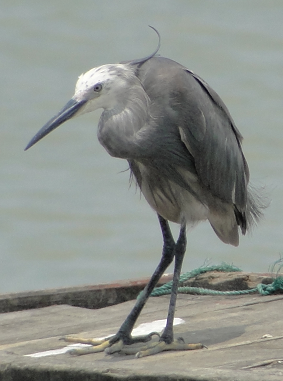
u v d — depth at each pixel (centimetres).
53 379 684
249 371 638
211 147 926
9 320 1003
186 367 673
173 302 855
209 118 923
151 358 789
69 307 1070
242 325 916
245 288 1132
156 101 892
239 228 1035
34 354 832
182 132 901
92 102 854
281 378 608
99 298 1126
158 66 911
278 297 1059
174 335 888
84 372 670
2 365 706
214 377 622
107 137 866
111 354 824
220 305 1037
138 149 874
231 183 960
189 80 913
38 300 1088
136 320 912
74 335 903
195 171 929
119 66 871
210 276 1162
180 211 923
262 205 1058
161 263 895
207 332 893
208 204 945
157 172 920
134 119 864
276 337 850
